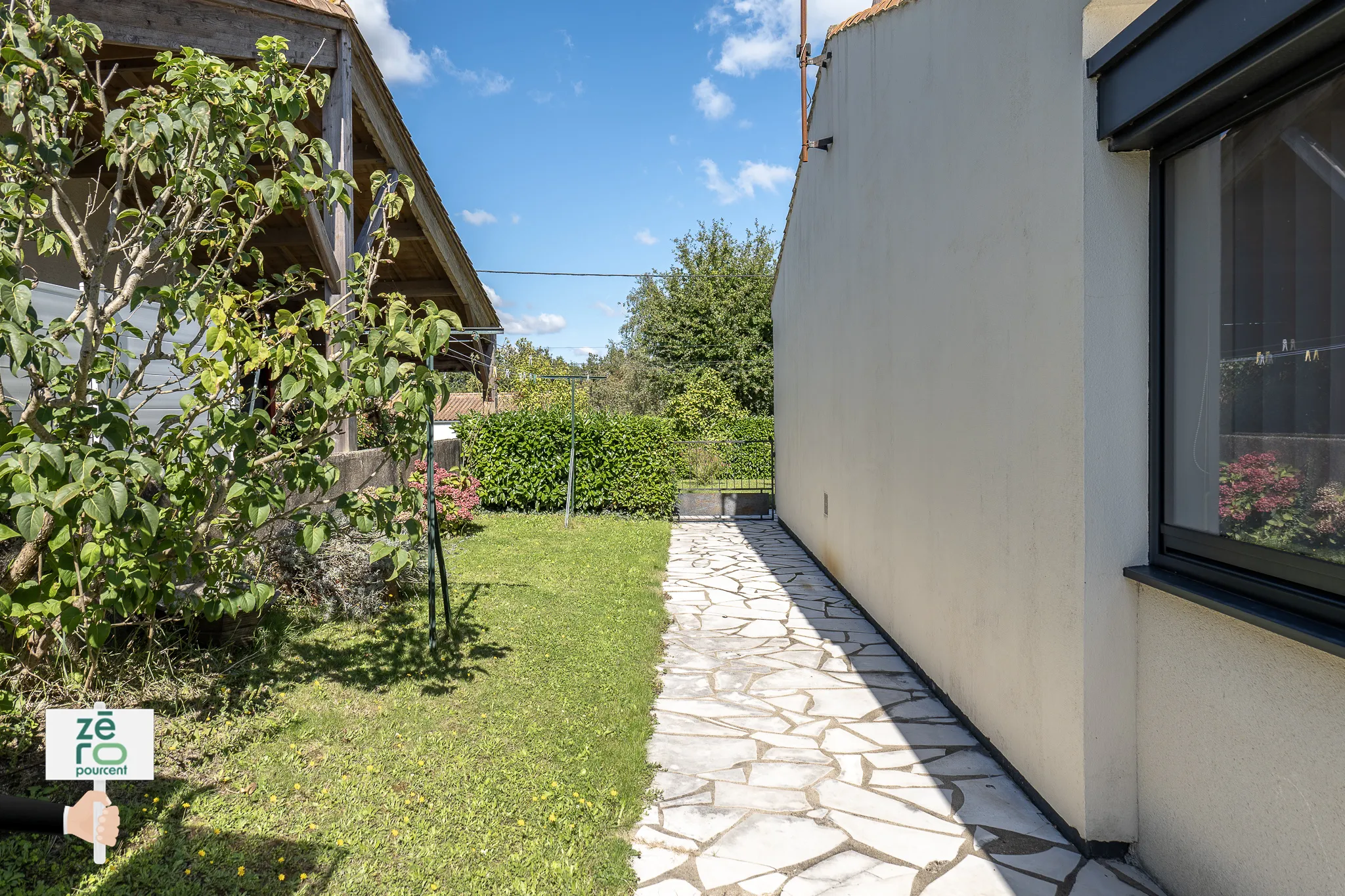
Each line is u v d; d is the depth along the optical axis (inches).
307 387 126.8
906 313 200.5
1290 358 82.4
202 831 103.3
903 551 207.3
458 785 122.6
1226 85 83.3
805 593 299.1
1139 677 107.8
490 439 506.3
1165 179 102.9
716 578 328.8
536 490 506.9
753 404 1108.5
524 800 119.7
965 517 158.1
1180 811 98.8
